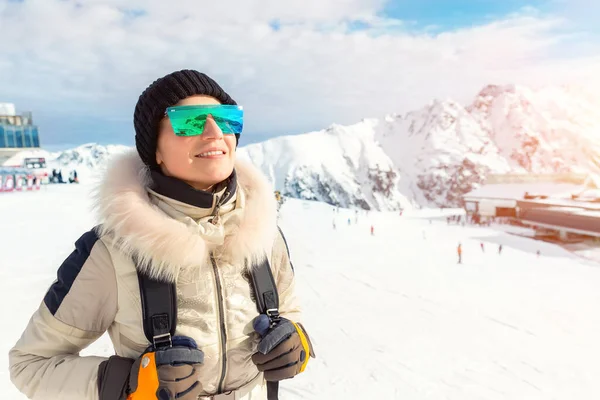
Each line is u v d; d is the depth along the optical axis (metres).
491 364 15.84
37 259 21.39
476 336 19.53
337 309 22.58
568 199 86.69
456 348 17.25
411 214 124.88
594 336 20.80
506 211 94.06
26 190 69.75
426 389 12.65
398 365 14.33
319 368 13.41
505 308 25.89
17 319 12.54
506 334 20.38
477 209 101.50
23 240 27.70
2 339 10.88
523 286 34.19
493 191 102.06
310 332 18.03
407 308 23.84
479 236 71.75
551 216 79.69
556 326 22.47
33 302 14.35
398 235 67.25
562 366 16.38
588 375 15.52
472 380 14.00
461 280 34.78
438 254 49.94
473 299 27.81
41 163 75.69
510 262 47.44
